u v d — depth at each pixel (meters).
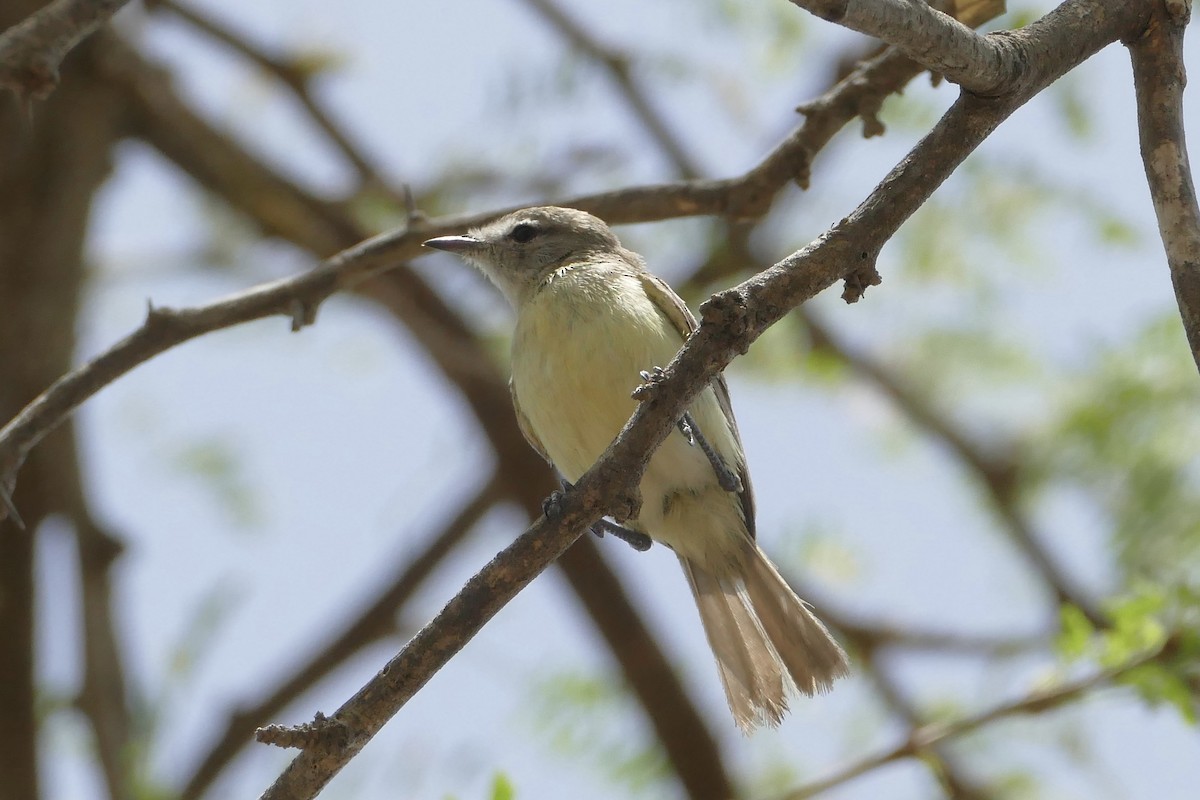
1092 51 6.02
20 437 7.70
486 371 12.04
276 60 12.43
